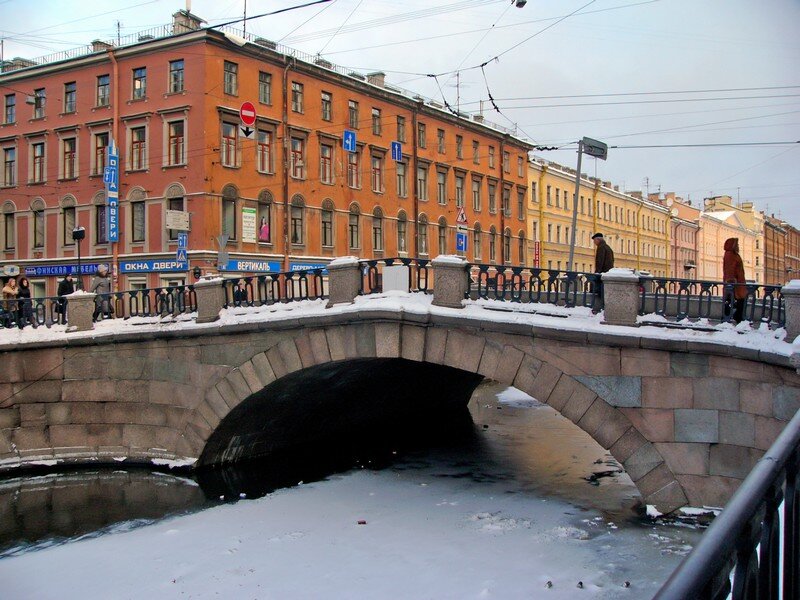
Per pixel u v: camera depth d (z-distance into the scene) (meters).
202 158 30.67
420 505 13.03
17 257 37.12
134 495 14.07
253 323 14.06
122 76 33.19
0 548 11.31
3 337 16.20
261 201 33.03
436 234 43.88
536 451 17.94
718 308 14.42
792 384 9.63
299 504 13.29
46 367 16.11
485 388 30.88
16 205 37.12
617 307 10.98
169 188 31.59
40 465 15.82
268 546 10.94
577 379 11.22
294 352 13.87
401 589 9.12
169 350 15.38
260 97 33.25
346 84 37.50
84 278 34.28
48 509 13.30
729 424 10.24
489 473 15.55
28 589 9.60
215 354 14.81
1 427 15.98
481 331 11.97
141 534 11.75
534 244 53.59
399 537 11.18
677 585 1.81
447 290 12.38
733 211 91.88
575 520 11.77
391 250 40.50
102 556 10.75
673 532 10.42
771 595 2.51
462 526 11.66
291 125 34.38
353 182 38.16
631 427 10.86
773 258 98.06
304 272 14.16
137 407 15.70
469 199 46.84
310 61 36.44
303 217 35.16
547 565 9.73
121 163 33.12
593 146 18.58
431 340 12.41
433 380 21.38
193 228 30.86
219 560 10.40
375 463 16.92
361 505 13.12
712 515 10.35
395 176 40.94
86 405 15.99
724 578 2.00
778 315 9.95
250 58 32.69
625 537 10.66
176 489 14.45
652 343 10.54
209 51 30.84
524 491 13.91
